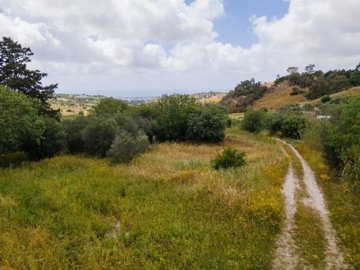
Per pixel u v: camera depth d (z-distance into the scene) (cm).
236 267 922
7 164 2397
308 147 3556
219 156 2245
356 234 1148
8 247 963
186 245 1043
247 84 17112
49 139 2695
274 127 6291
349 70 14225
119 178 1873
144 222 1203
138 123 4050
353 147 1642
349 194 1538
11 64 3506
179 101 4697
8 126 2078
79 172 1997
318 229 1241
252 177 1812
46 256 923
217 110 4450
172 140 4312
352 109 2242
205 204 1426
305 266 967
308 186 1969
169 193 1579
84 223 1183
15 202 1380
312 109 9056
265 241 1114
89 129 2755
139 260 954
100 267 891
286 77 16075
